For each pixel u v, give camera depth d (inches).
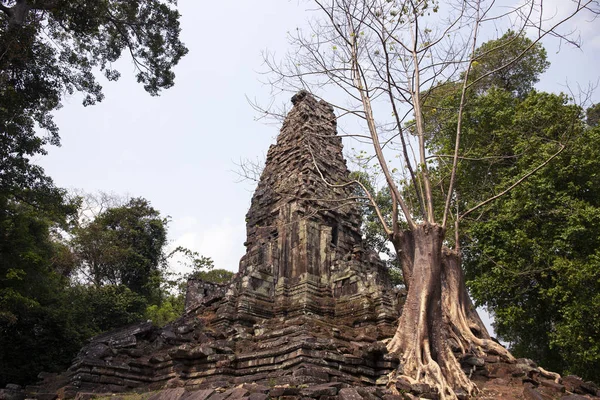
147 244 1765.5
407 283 563.2
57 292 1064.2
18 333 907.4
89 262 1606.8
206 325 791.7
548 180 797.9
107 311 1327.5
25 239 888.9
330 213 959.0
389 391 418.0
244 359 553.3
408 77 617.3
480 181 899.4
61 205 987.3
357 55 606.2
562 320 813.2
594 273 708.0
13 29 778.8
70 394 566.9
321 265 877.2
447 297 637.9
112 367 611.5
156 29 1058.7
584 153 793.6
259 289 842.2
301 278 847.1
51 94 950.4
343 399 362.3
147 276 1707.7
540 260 783.7
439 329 511.5
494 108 935.0
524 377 506.9
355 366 511.2
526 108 889.5
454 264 663.1
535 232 807.7
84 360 601.6
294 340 520.7
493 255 842.2
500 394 467.5
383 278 901.2
